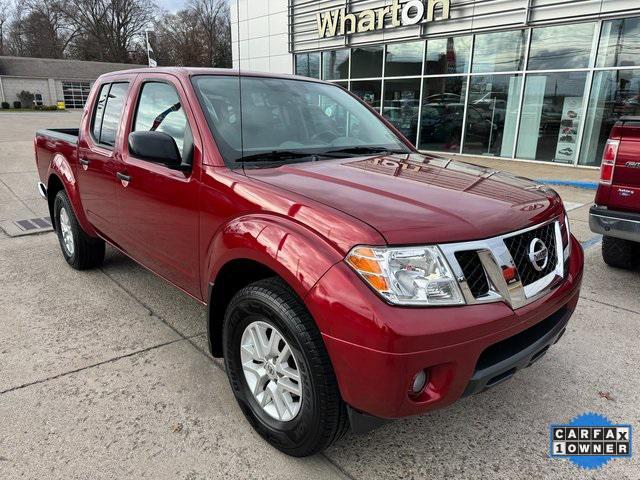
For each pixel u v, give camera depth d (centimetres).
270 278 226
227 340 250
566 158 1212
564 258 255
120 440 242
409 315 183
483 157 1364
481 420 265
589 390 292
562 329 246
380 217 201
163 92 316
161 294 415
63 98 5450
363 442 246
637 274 484
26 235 589
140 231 332
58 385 285
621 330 366
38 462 226
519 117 1273
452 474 226
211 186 261
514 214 223
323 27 1653
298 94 343
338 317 188
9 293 414
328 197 221
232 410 267
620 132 417
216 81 312
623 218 419
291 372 223
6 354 317
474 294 198
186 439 244
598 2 1081
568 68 1165
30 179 966
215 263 247
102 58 6875
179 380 293
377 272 186
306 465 229
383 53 1527
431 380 195
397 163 294
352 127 351
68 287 428
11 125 2442
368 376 185
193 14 5022
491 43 1285
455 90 1384
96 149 379
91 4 6756
